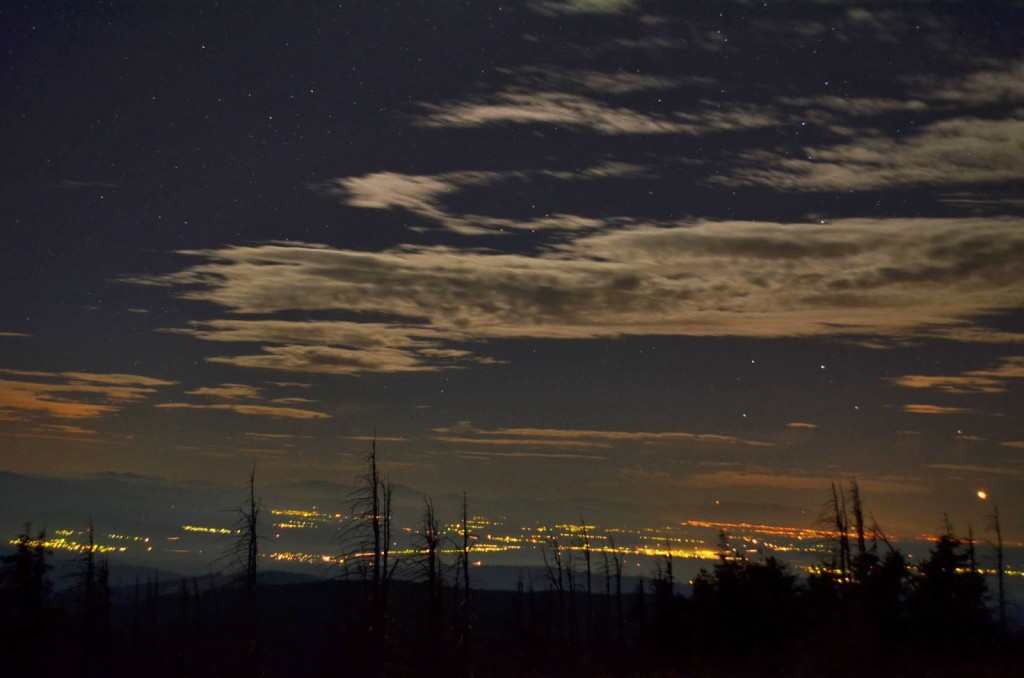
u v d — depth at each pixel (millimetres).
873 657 34156
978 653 33625
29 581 50594
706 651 40750
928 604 36781
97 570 59094
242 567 45906
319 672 44938
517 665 44188
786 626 39656
